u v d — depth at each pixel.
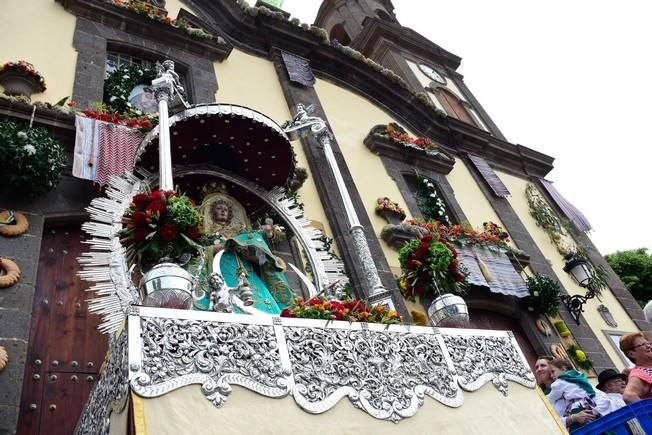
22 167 5.65
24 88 7.02
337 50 12.27
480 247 10.17
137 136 7.03
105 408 3.52
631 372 4.69
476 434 4.10
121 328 3.97
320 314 4.37
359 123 11.66
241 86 10.06
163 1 10.27
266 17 11.36
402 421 3.87
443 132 13.51
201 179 6.83
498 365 4.77
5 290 5.20
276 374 3.60
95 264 4.83
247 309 4.88
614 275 13.34
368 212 9.65
